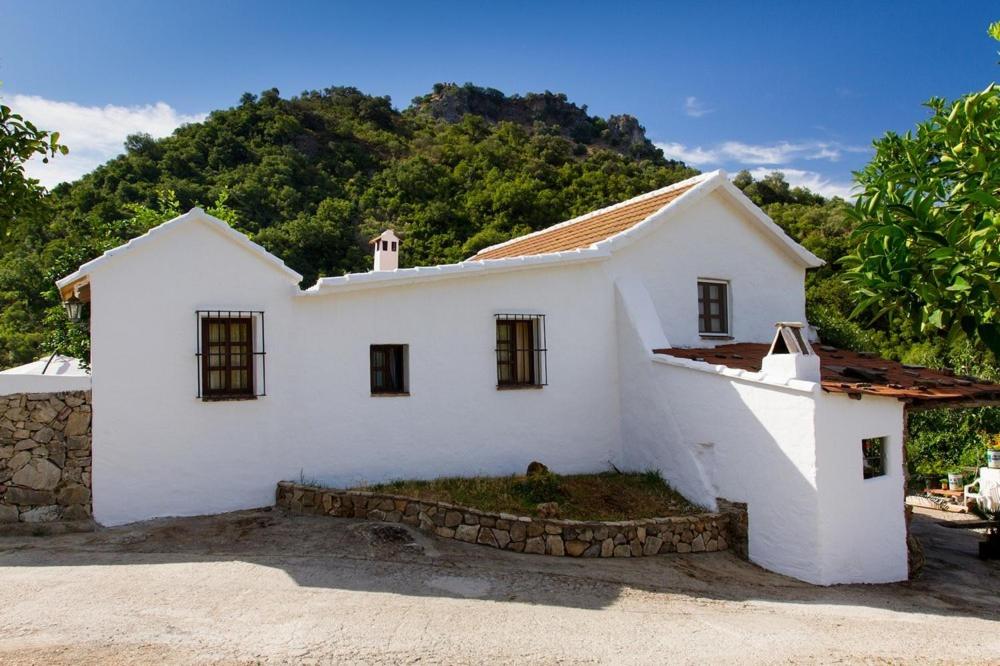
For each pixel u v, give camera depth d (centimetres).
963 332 705
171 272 945
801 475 910
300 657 555
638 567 891
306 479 1010
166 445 936
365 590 719
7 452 884
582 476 1167
